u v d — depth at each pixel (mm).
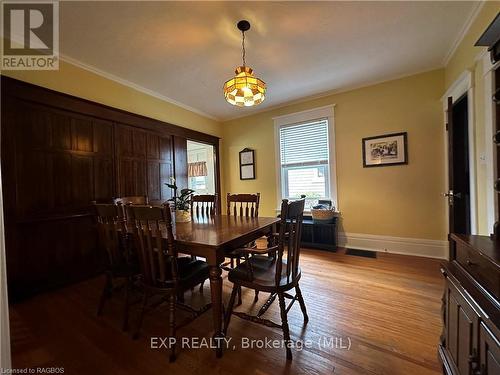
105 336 1624
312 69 2910
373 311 1822
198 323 1768
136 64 2699
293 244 1532
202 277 1678
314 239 3547
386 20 2055
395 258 3014
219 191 4723
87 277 2627
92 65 2691
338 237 3648
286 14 1951
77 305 2051
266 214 4363
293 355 1397
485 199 1901
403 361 1327
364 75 3107
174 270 1472
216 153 4680
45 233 2312
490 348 759
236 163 4691
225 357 1406
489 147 1763
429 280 2346
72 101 2516
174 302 1474
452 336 1080
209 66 2771
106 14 1905
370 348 1434
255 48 2428
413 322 1676
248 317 1518
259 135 4410
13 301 2084
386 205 3297
